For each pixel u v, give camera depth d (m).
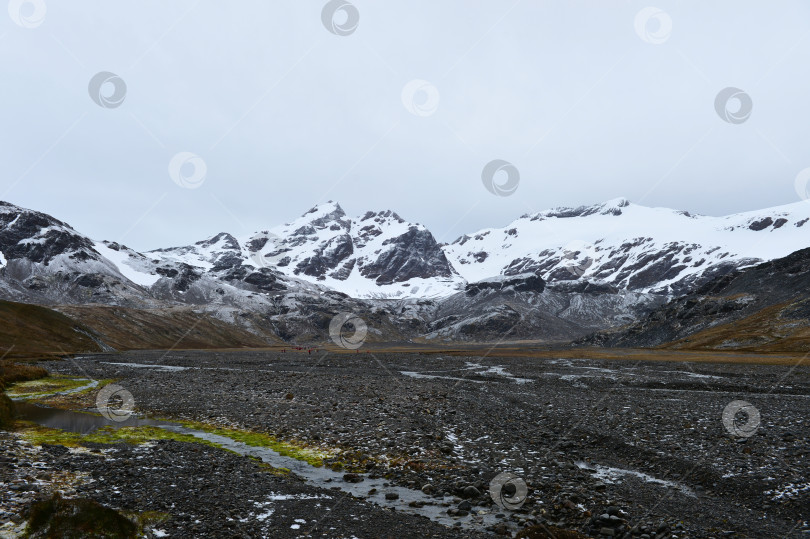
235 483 19.45
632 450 24.38
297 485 19.59
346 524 15.56
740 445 24.31
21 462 20.30
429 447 25.03
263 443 27.12
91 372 70.94
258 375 65.50
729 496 18.33
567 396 43.62
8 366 62.69
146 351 161.50
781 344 116.19
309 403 38.62
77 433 28.36
